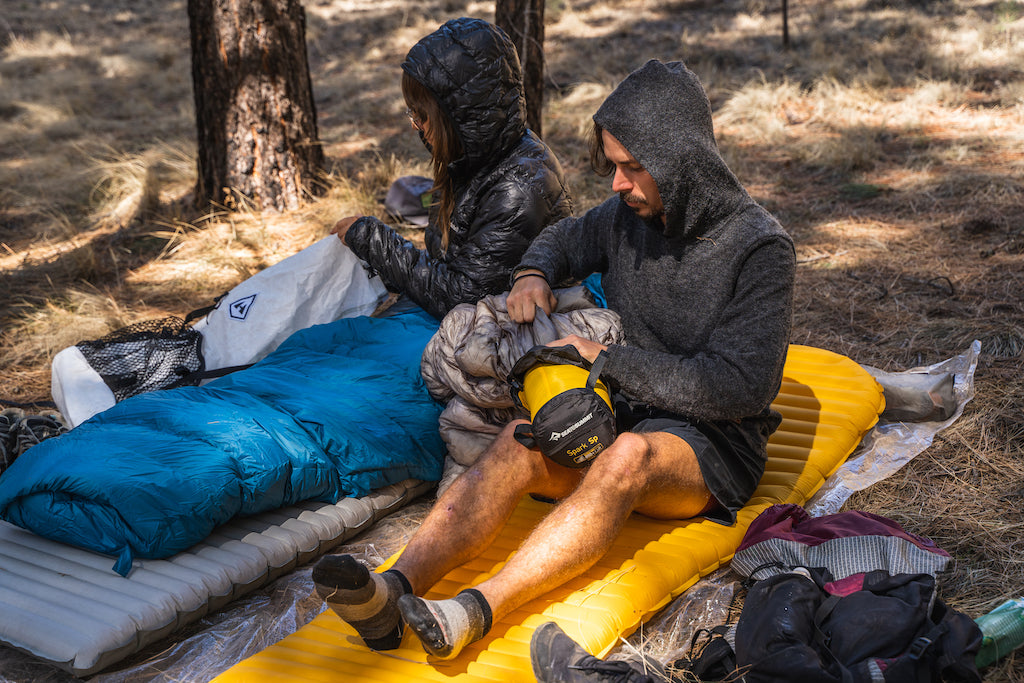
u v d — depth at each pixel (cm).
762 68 1070
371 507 303
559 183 340
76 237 653
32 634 235
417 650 232
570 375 260
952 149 717
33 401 406
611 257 289
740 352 249
